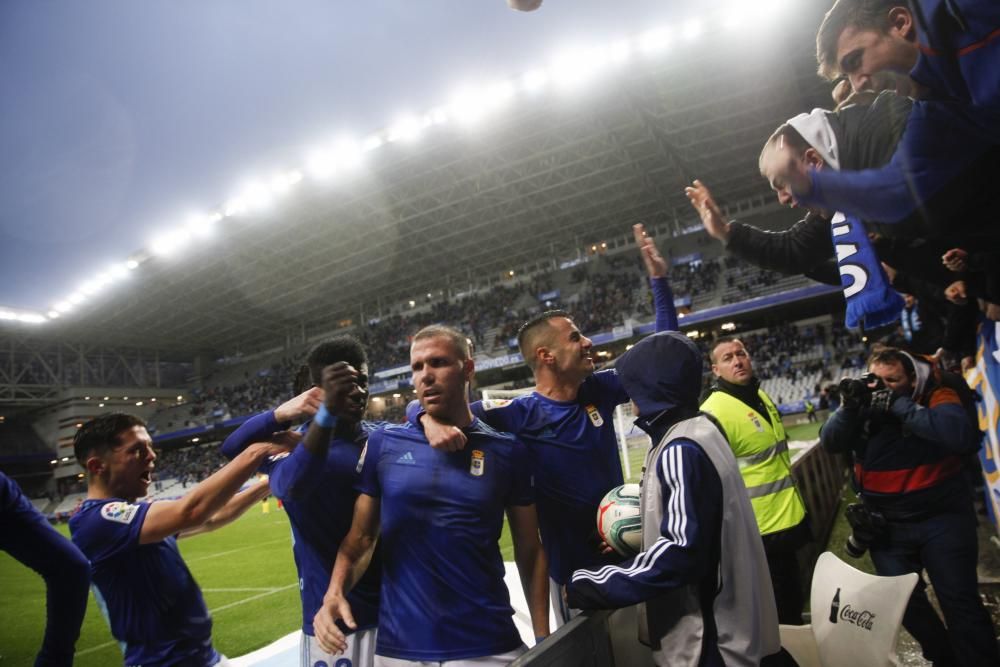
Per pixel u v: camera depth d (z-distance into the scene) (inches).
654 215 1280.8
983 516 190.9
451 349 70.6
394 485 67.9
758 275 1072.2
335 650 63.7
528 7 53.0
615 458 90.9
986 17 26.0
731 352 121.0
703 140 977.5
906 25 30.7
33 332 1475.1
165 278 1302.9
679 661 55.0
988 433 134.2
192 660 80.3
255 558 394.3
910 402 96.0
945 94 29.7
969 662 90.7
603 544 73.0
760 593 56.4
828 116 36.2
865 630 69.3
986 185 31.1
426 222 1187.9
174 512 73.4
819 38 36.3
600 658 57.9
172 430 1590.8
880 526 100.9
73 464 1550.2
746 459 115.7
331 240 1230.3
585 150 1011.3
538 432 86.6
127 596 77.1
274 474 66.9
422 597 64.9
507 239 1322.6
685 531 51.8
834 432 104.9
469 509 66.5
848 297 53.9
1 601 319.3
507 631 66.1
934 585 95.1
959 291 70.9
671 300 105.5
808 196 38.1
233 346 1846.7
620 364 64.3
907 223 34.8
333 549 80.5
